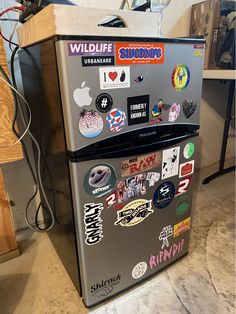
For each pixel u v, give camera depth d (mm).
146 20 784
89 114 748
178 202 1121
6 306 1074
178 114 951
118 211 931
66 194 914
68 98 706
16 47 1081
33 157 1396
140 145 888
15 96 1006
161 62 834
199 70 944
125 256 1034
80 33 681
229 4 1599
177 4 1742
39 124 1054
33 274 1237
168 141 950
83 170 799
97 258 957
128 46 753
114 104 783
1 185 1225
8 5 1168
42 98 925
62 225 1107
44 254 1363
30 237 1492
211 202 1802
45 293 1132
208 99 2127
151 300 1079
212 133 2281
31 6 837
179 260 1285
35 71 924
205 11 1705
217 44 1702
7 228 1286
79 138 755
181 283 1159
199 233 1487
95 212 877
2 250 1307
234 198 1853
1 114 877
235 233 1486
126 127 833
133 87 803
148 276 1164
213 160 2404
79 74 700
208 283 1156
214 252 1342
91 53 701
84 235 891
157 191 1013
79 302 1082
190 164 1083
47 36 718
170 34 1797
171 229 1151
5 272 1252
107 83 750
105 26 753
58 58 683
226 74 1582
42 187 1284
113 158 837
